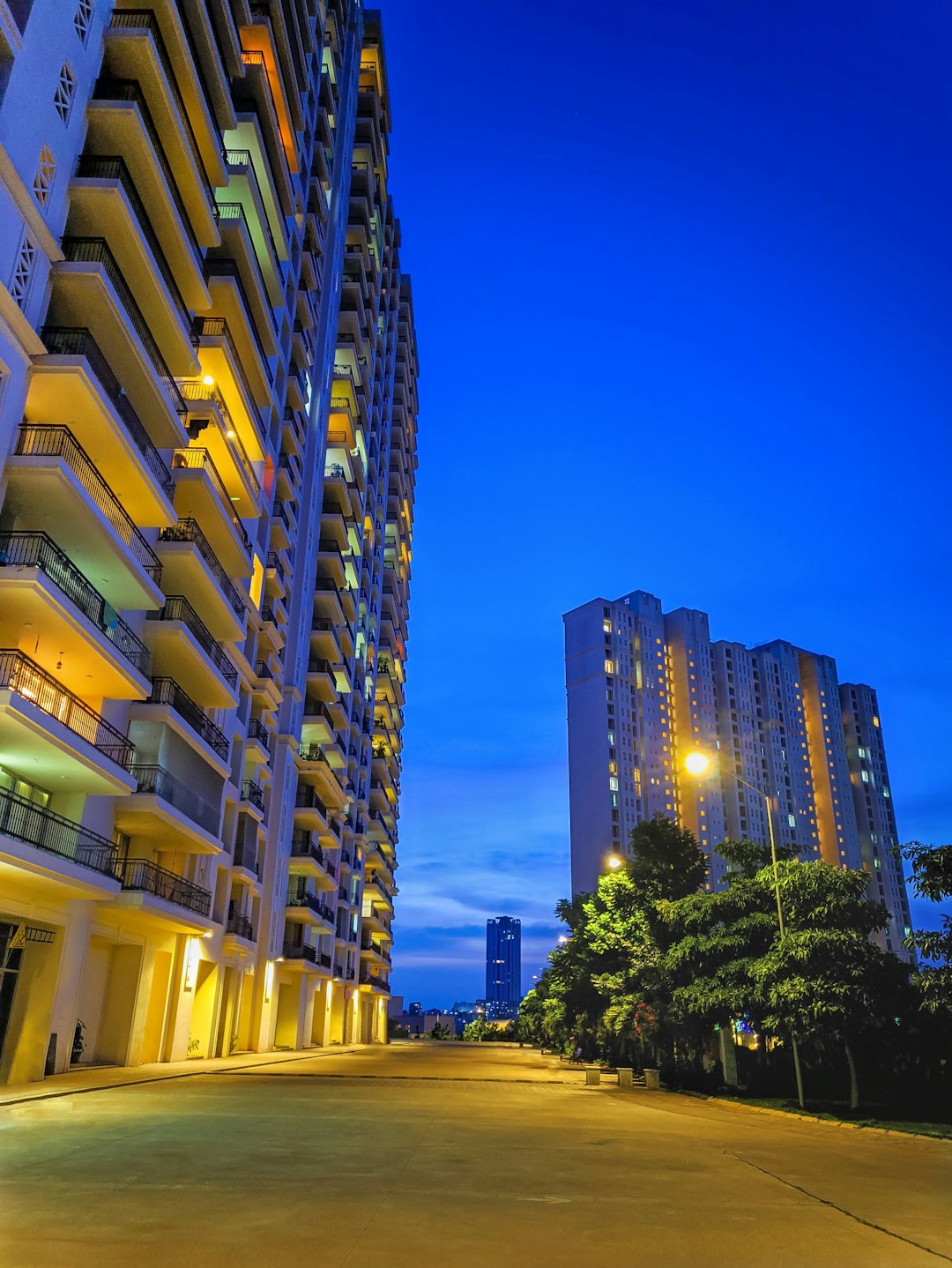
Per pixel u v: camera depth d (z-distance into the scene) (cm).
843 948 2575
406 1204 927
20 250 1945
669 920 3384
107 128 2311
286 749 5062
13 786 2194
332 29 6544
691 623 15938
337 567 5984
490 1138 1519
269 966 4700
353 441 6681
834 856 16200
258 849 4769
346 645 6600
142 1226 784
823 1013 2502
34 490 1998
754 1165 1352
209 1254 702
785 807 16012
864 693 17938
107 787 2312
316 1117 1731
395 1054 5784
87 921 2500
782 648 17188
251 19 4019
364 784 7556
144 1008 2958
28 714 1880
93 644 2148
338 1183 1029
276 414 4669
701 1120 2069
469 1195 993
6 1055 2195
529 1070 4112
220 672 3362
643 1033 3803
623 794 14062
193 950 3466
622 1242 801
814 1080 3444
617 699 14538
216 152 3027
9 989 2239
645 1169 1248
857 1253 796
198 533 3159
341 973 6588
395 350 9400
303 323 5222
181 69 2745
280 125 4566
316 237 5469
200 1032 3753
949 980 2102
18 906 2144
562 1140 1538
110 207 2217
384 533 8831
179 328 2720
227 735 3938
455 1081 3069
